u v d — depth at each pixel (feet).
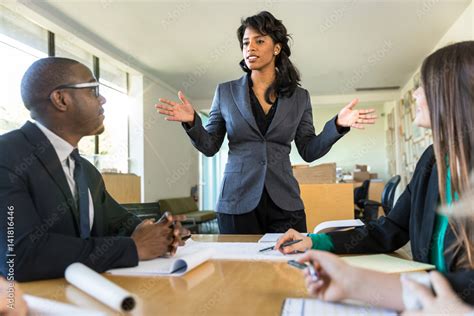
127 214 4.02
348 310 1.71
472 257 2.20
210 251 2.93
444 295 1.60
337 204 9.41
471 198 2.21
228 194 5.01
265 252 3.19
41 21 11.86
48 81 3.07
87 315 1.66
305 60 17.29
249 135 4.97
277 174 4.91
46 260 2.41
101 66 16.02
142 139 18.34
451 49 2.38
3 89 10.89
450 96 2.28
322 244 3.15
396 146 24.43
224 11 12.16
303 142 5.30
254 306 1.82
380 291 1.70
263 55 4.82
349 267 1.80
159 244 3.00
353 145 29.96
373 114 4.44
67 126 3.19
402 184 22.95
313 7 12.01
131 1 11.39
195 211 22.07
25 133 2.96
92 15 12.25
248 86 5.10
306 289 2.09
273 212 4.95
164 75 19.54
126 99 18.30
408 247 3.30
